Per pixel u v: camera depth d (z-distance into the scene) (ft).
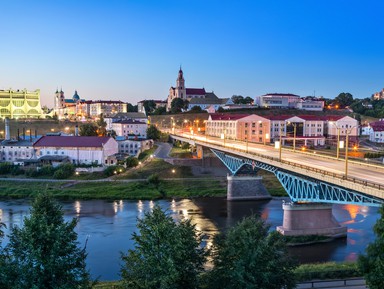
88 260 208.85
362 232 248.93
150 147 567.59
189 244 107.04
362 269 109.60
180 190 387.96
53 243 102.89
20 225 268.00
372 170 219.20
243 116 548.31
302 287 142.82
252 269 105.19
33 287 93.97
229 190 359.66
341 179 172.35
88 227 273.13
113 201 359.46
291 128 588.50
